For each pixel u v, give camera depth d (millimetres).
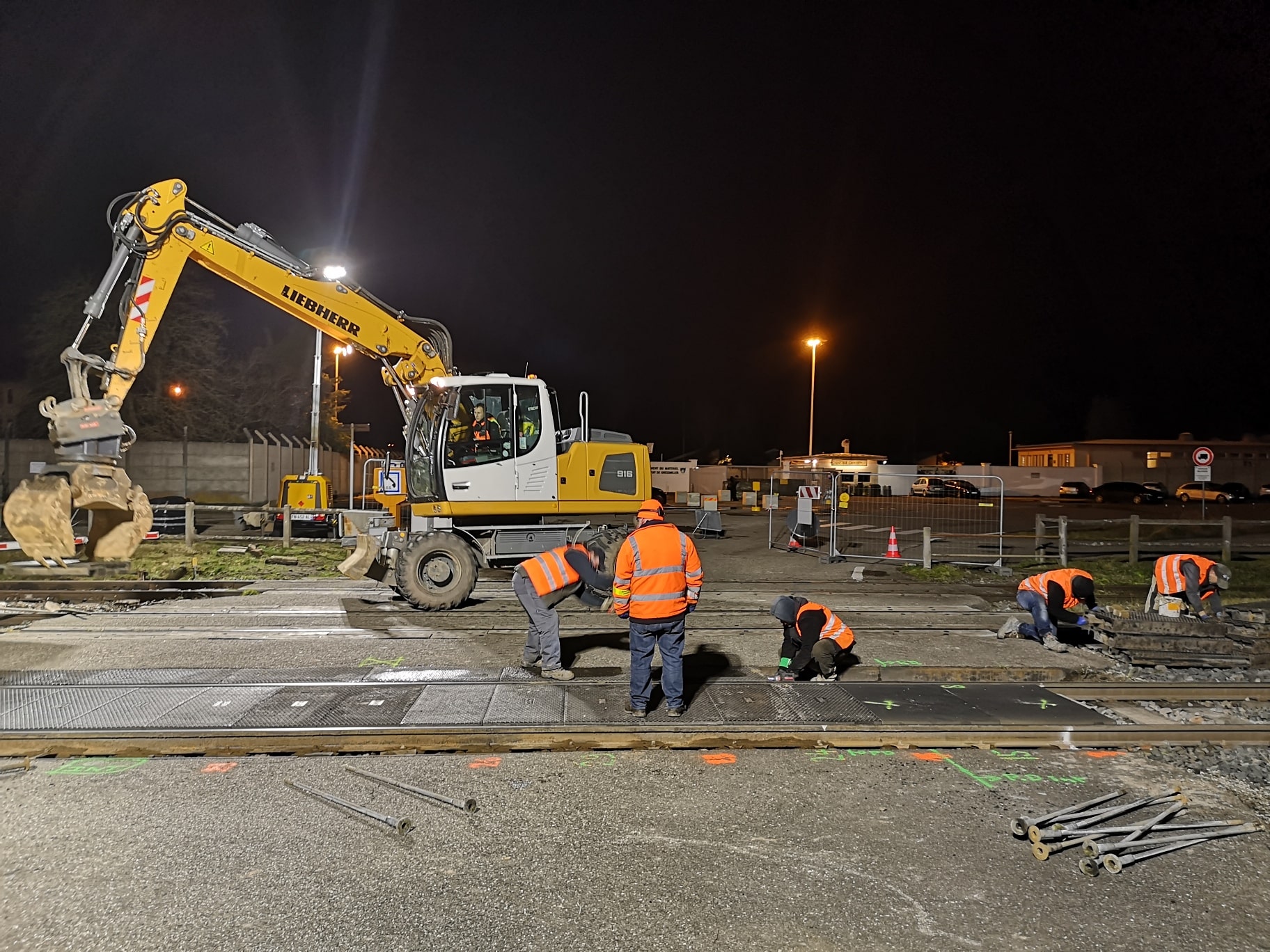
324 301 11219
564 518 11289
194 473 32625
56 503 10133
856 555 17562
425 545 10375
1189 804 4812
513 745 5617
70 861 4023
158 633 8992
